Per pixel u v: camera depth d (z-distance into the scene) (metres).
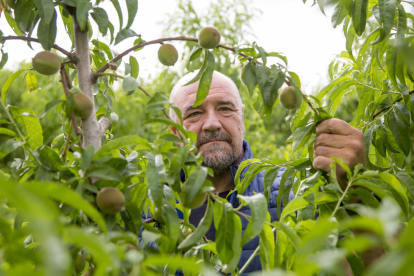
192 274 0.83
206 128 1.58
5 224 0.59
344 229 0.77
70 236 0.41
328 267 0.41
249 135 4.58
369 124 1.29
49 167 0.79
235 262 0.71
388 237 0.39
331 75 1.56
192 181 0.72
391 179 0.81
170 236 0.74
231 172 1.65
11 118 0.85
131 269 0.63
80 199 0.44
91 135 0.87
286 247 0.77
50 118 4.21
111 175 0.73
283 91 1.00
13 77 0.91
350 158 0.98
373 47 1.20
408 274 0.36
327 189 0.87
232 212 0.73
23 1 0.99
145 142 0.78
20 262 0.54
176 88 1.77
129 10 0.92
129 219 0.79
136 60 1.09
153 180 0.70
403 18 1.01
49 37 0.90
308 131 1.03
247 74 0.99
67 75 0.91
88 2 0.88
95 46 1.26
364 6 0.99
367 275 0.37
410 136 1.26
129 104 4.48
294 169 1.10
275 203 1.58
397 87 1.14
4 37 0.91
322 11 0.98
